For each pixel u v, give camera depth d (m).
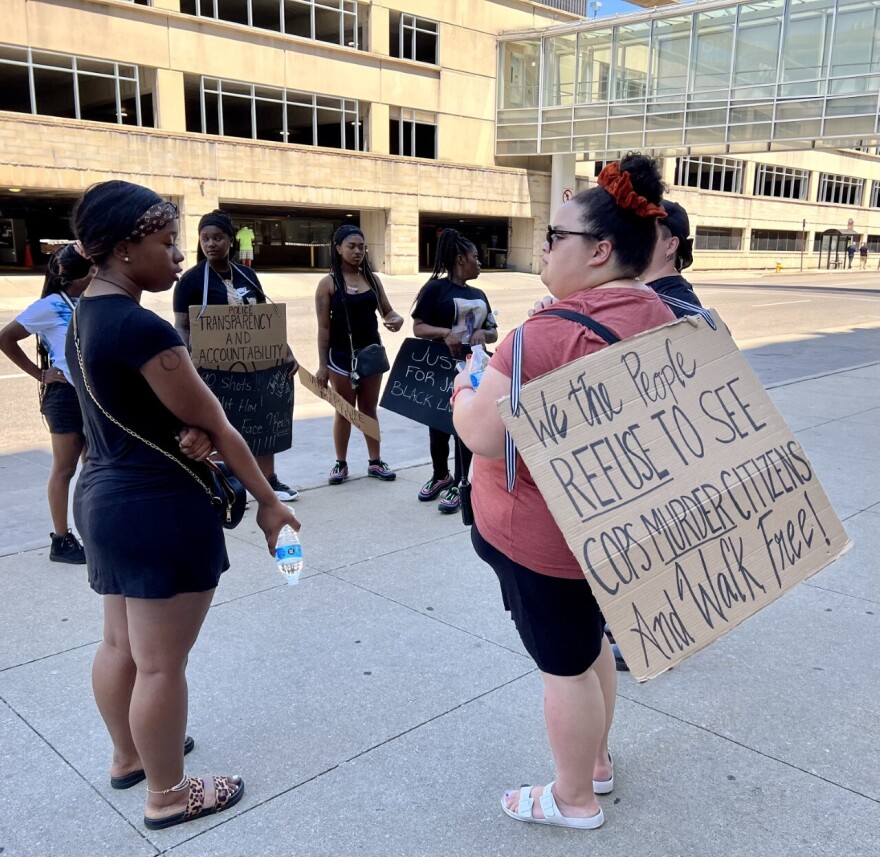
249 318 4.75
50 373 3.86
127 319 1.96
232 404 4.78
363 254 5.26
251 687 2.99
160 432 2.08
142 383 2.00
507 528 2.04
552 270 2.10
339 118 30.12
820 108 27.70
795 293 27.20
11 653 3.21
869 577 3.96
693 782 2.48
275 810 2.36
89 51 24.06
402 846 2.22
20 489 5.45
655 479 1.95
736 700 2.93
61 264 2.79
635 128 31.94
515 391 1.87
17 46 22.89
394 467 6.04
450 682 3.03
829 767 2.55
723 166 44.03
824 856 2.18
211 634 3.38
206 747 2.64
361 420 5.44
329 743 2.66
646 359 1.99
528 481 1.99
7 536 4.55
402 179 31.36
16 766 2.54
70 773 2.51
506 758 2.60
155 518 2.06
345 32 29.97
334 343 5.41
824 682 3.04
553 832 2.27
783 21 27.91
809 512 2.16
